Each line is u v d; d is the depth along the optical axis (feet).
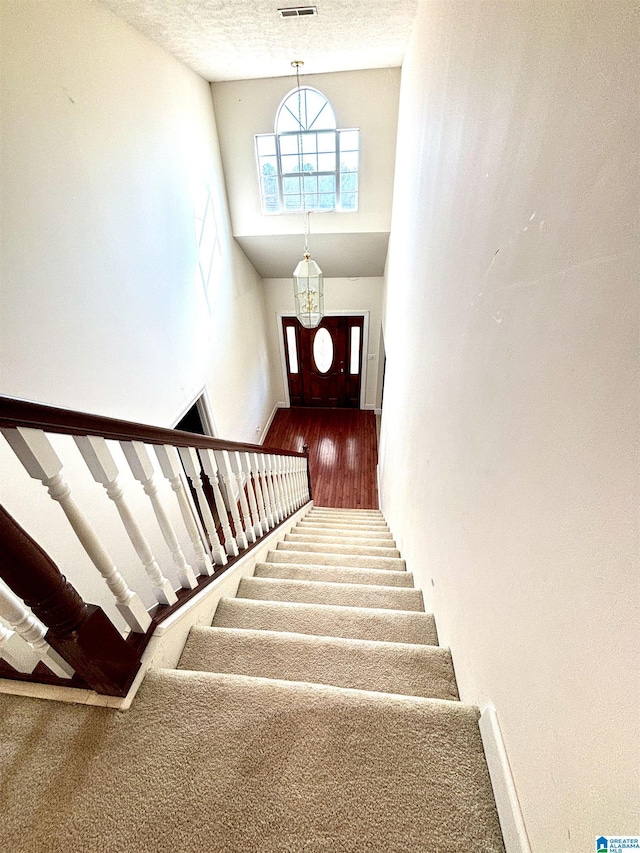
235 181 13.43
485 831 2.35
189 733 2.77
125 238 7.40
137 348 7.84
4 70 4.74
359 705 2.96
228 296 13.88
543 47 2.13
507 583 2.53
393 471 10.32
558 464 1.92
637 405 1.34
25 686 2.96
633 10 1.35
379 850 2.27
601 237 1.57
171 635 3.63
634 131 1.36
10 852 2.25
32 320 5.19
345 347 20.12
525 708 2.21
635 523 1.35
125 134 7.39
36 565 2.22
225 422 13.50
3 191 4.75
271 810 2.41
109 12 6.81
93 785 2.50
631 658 1.38
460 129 4.08
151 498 3.44
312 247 15.37
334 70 11.16
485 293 3.16
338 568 6.32
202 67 10.25
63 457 5.17
